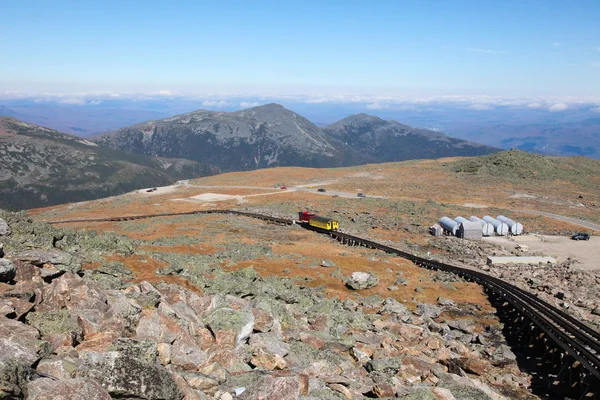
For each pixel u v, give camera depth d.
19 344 12.26
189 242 75.56
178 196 167.75
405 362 24.61
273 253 71.94
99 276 25.55
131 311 17.72
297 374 15.82
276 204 139.50
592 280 66.44
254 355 18.81
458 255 85.56
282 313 27.64
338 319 33.38
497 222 103.19
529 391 31.00
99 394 10.48
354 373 20.78
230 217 119.50
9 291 16.95
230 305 24.16
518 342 43.06
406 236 100.31
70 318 16.39
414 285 61.03
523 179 183.50
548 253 87.06
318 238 93.56
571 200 148.50
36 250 25.09
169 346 15.51
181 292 24.41
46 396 10.05
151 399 11.52
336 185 180.12
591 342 37.03
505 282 62.28
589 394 30.73
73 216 131.38
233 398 13.69
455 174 198.00
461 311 51.38
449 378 22.92
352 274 58.00
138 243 68.81
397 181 188.50
